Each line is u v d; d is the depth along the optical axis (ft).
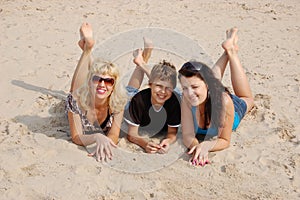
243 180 10.43
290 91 14.16
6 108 12.91
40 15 20.68
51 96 13.61
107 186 10.13
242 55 16.96
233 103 11.78
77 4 22.45
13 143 11.33
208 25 20.24
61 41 17.87
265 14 21.94
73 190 9.98
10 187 10.00
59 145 11.25
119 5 22.61
